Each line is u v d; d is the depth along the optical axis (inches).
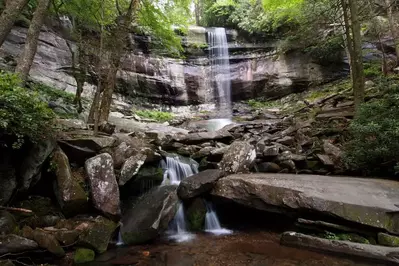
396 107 234.1
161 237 195.6
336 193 186.1
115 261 155.6
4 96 141.8
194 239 192.7
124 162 220.5
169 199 207.0
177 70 730.8
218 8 857.5
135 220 192.2
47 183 190.4
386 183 207.6
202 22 955.3
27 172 171.8
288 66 692.7
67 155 205.2
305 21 515.5
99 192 184.9
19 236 139.2
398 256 135.8
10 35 447.8
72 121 287.4
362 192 188.1
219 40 817.5
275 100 701.3
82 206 180.4
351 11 330.6
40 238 146.1
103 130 281.0
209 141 335.3
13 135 160.7
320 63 667.4
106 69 379.9
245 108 687.1
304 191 187.8
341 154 263.1
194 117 625.0
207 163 265.4
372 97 336.5
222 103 748.0
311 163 267.9
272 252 165.9
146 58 686.5
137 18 412.8
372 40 554.3
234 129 395.5
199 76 759.1
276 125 406.6
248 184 207.2
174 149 301.6
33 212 167.5
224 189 215.0
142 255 164.9
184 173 265.6
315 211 176.2
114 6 434.6
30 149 177.6
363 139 245.3
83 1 387.2
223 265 151.6
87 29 453.1
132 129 399.9
